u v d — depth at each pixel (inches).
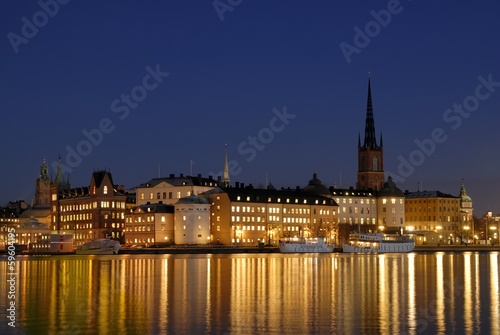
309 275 6161.4
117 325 3430.1
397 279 5743.1
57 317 3644.2
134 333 3255.4
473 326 3408.0
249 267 7342.5
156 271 6688.0
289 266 7539.4
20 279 5772.6
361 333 3253.0
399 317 3641.7
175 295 4547.2
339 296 4493.1
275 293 4665.4
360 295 4549.7
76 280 5654.5
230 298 4382.4
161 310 3868.1
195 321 3528.5
